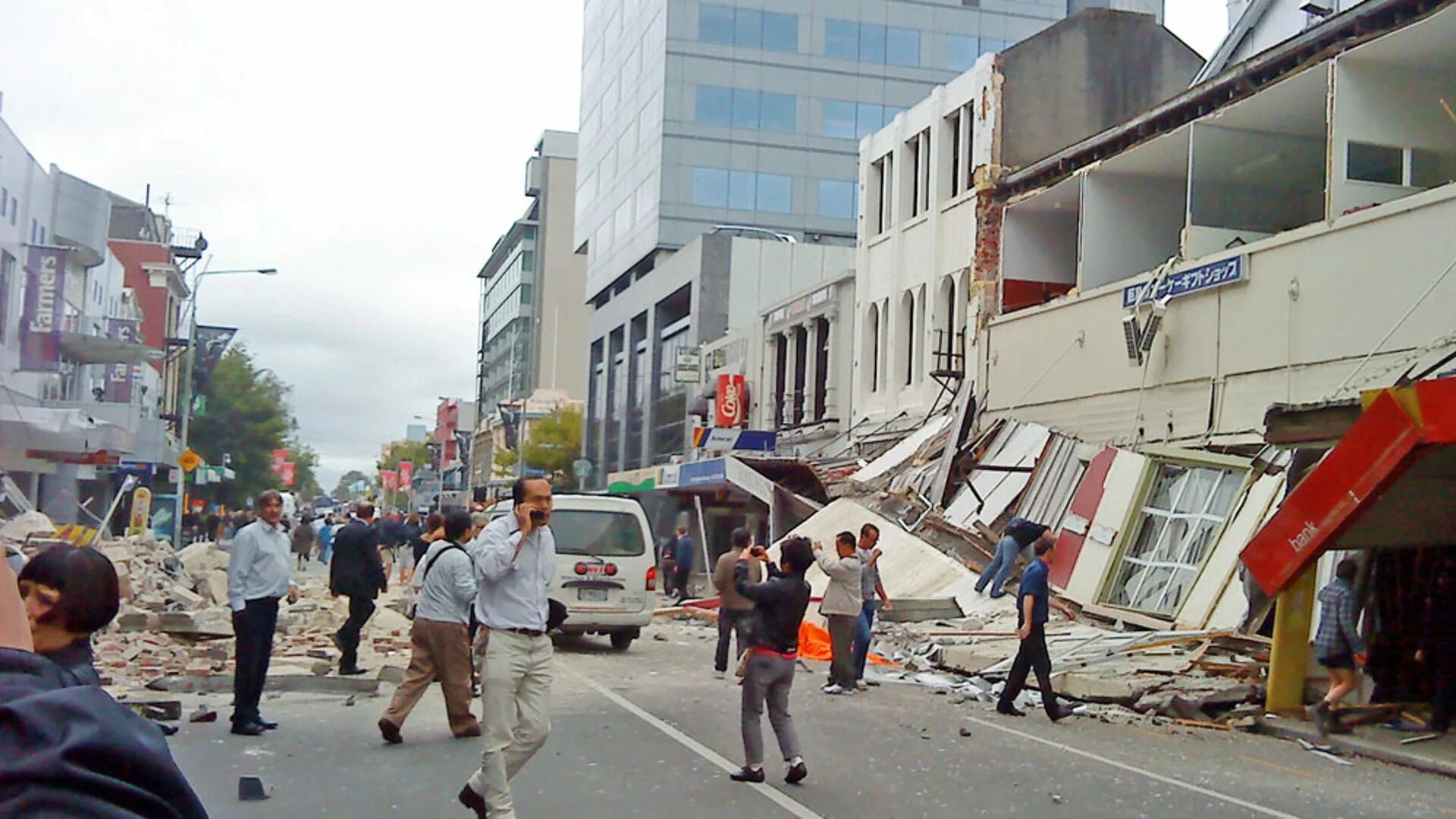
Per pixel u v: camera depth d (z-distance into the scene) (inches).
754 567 602.9
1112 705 524.7
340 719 449.1
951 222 1245.1
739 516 1512.1
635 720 463.5
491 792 281.6
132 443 1175.0
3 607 77.1
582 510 724.7
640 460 2444.6
